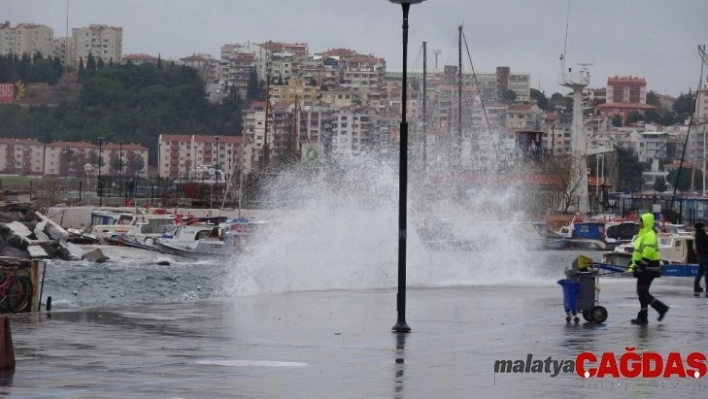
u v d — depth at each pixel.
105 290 101.94
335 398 29.47
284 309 57.50
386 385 31.70
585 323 49.84
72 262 144.50
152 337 43.78
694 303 61.50
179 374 33.59
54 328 46.78
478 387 31.38
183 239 160.88
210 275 121.94
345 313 55.12
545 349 40.28
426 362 36.75
